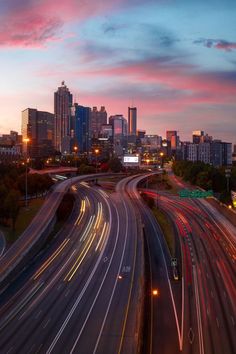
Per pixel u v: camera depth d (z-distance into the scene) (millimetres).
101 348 60719
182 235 137125
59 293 82688
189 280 94000
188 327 70875
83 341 62844
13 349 60969
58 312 73562
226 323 72375
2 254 102875
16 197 130250
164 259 110000
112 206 175375
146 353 62594
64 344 62062
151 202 188375
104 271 95750
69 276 92812
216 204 193375
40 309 75000
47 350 60438
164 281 93188
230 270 101438
